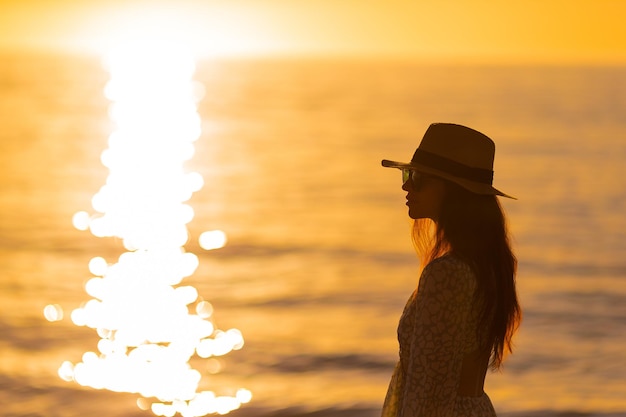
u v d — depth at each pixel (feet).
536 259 106.22
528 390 49.03
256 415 48.65
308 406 48.96
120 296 90.84
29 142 317.22
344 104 580.71
